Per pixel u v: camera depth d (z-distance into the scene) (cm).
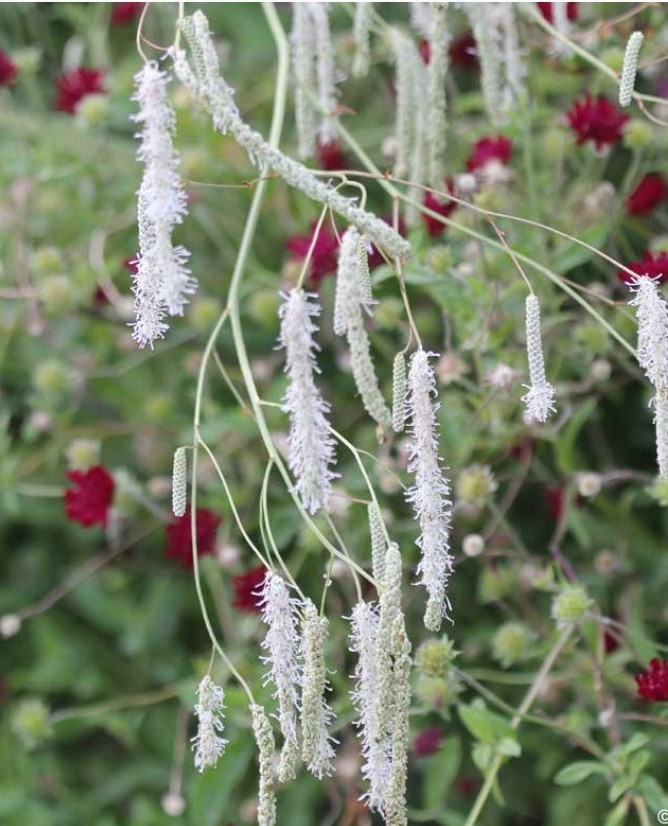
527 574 83
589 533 87
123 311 92
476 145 85
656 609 86
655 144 87
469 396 83
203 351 95
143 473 95
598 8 90
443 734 86
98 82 96
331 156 88
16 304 95
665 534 90
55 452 93
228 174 93
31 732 87
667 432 67
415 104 78
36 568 94
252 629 84
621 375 88
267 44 100
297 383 65
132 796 90
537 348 67
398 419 66
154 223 66
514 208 85
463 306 82
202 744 67
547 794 86
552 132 88
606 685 80
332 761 83
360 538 85
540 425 83
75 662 91
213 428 87
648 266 77
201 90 66
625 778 76
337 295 65
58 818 88
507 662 81
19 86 106
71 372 93
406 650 64
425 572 66
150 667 91
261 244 96
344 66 95
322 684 65
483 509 88
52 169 94
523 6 82
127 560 93
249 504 89
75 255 97
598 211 85
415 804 87
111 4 103
